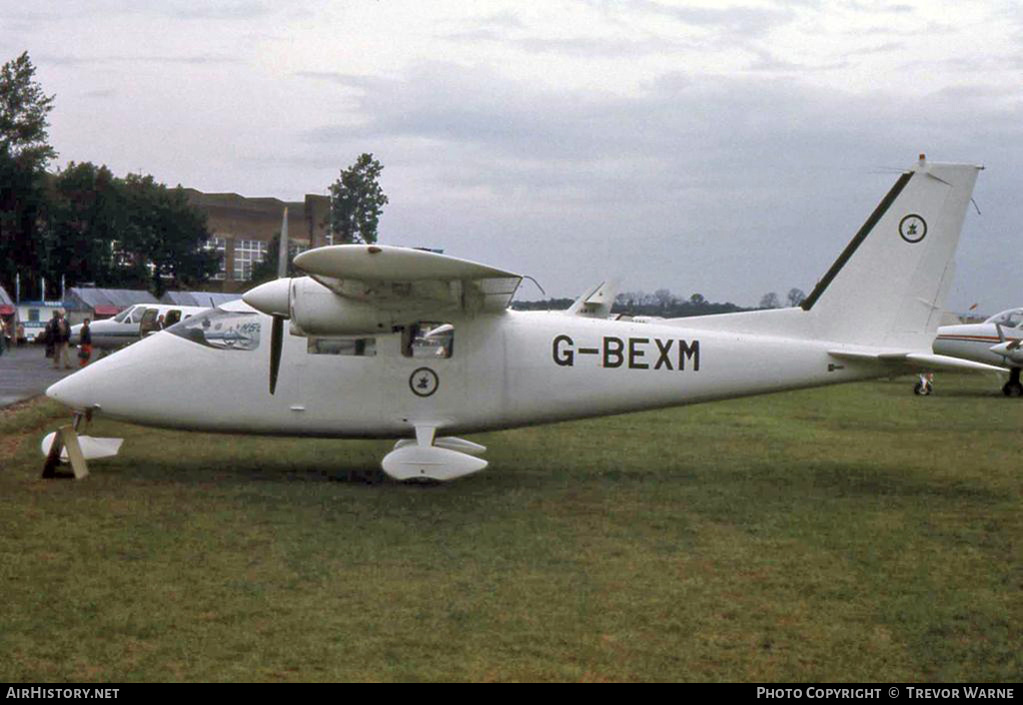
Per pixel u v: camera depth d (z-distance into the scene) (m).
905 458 15.90
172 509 10.70
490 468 14.36
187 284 94.81
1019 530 10.42
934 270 13.56
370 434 13.00
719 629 7.14
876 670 6.38
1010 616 7.48
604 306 39.62
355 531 9.89
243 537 9.52
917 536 10.12
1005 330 31.66
